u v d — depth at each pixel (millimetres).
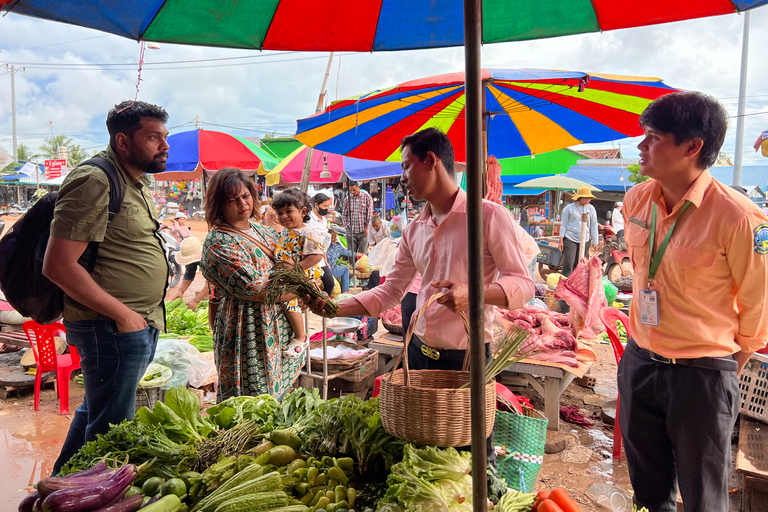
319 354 4629
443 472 1622
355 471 1954
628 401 2357
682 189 2084
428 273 2375
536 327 4832
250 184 3121
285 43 1979
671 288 2121
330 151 5504
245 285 2920
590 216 10102
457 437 1676
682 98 1964
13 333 5441
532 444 2672
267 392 3111
